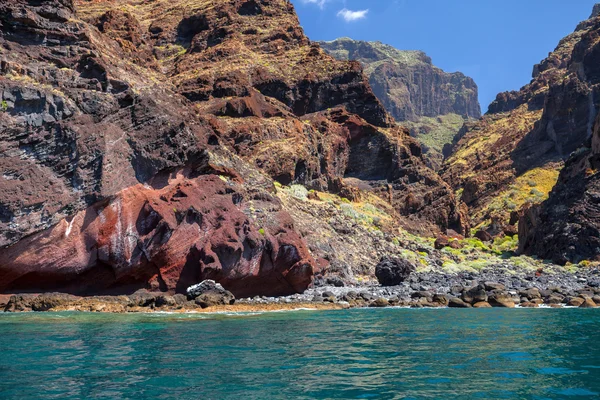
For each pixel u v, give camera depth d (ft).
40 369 39.78
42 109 87.10
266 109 211.20
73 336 55.06
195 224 98.27
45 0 98.63
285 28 273.13
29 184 83.20
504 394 33.91
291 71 249.34
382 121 263.70
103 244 88.94
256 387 35.27
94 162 90.17
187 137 105.50
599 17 420.77
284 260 107.76
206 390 34.50
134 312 80.69
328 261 136.46
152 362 42.63
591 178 187.93
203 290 92.38
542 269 164.45
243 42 258.37
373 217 199.41
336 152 232.53
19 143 84.12
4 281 83.10
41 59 94.58
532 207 209.97
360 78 262.26
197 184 105.09
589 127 359.66
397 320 74.74
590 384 36.47
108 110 94.99
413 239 211.82
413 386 35.78
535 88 515.09
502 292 103.24
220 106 199.21
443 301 102.01
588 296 105.91
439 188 256.32
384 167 249.96
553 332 61.62
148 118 101.09
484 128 505.25
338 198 205.57
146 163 97.35
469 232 274.16
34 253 83.30
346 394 33.76
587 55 387.34
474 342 54.24
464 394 33.94
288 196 168.45
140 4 306.96
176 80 220.43
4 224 79.92
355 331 62.34
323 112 246.68
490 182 373.61
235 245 98.58
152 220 93.61
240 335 57.62
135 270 91.56
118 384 35.68
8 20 92.84
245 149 182.60
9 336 54.70
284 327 65.31
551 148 375.25
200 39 257.34
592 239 172.14
